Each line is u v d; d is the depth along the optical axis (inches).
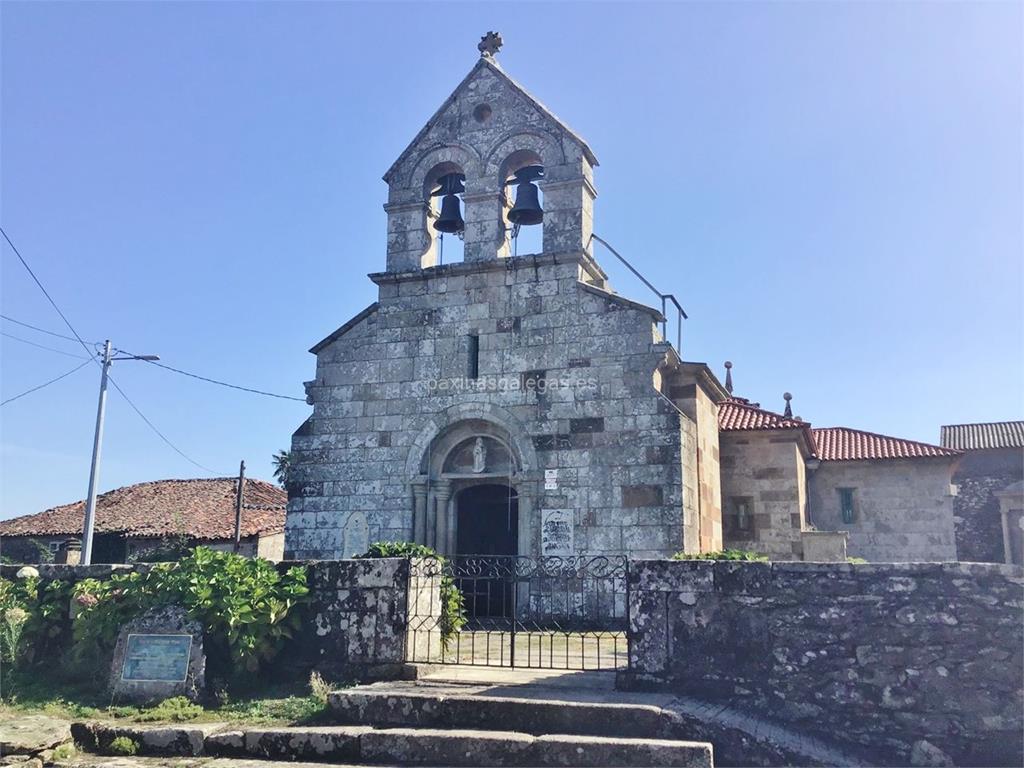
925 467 1107.3
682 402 810.2
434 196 892.6
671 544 709.3
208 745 393.4
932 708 365.4
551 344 783.1
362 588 474.6
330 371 852.0
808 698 382.3
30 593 528.7
